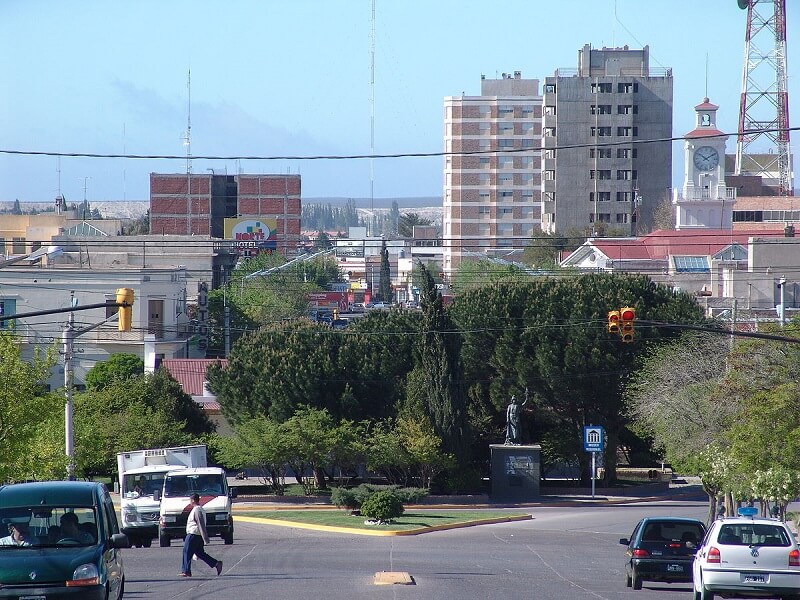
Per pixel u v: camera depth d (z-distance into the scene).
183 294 150.62
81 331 78.19
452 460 105.75
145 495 73.12
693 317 108.88
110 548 31.30
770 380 65.31
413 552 65.31
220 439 106.19
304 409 107.62
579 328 109.00
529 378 111.06
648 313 108.75
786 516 85.69
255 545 69.56
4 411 61.34
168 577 46.97
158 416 104.94
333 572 50.22
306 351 110.81
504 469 107.75
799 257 162.00
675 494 114.12
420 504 104.69
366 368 110.06
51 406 63.59
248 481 121.00
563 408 114.25
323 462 103.88
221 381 111.88
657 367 91.44
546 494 112.75
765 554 40.62
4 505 31.50
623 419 113.06
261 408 109.56
